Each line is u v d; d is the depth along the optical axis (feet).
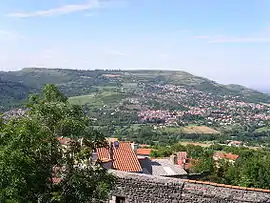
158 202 42.78
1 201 25.75
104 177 34.09
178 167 116.67
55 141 31.78
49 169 31.65
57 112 32.71
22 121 29.48
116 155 91.15
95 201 34.12
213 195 40.16
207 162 136.05
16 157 26.43
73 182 32.09
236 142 360.48
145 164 109.09
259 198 38.09
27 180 28.25
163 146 275.80
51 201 30.48
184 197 41.57
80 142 33.53
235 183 108.47
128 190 44.16
